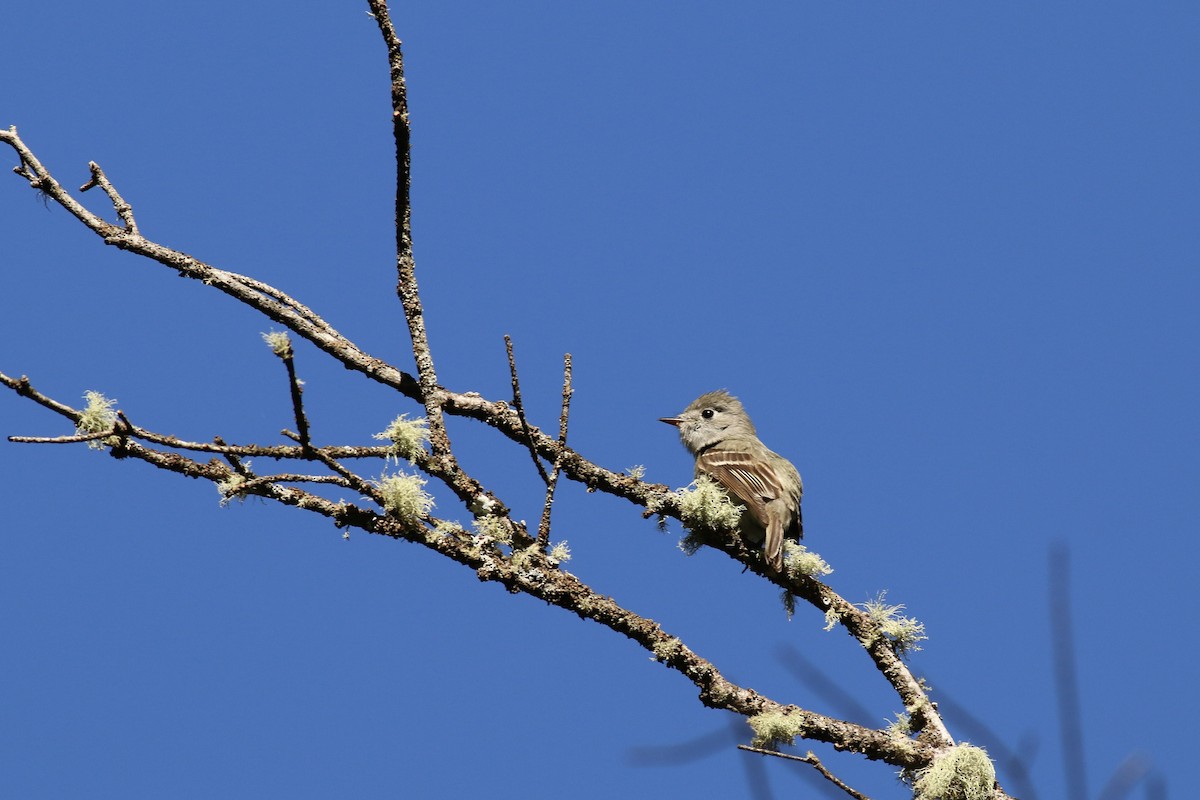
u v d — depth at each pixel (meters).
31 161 11.70
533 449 10.44
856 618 11.48
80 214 11.72
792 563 11.65
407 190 11.41
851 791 8.57
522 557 10.27
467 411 12.02
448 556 10.14
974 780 10.23
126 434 9.77
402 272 11.46
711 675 10.23
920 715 10.93
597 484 12.08
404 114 11.23
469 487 10.60
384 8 11.07
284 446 10.03
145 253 11.70
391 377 11.83
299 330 11.88
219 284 11.73
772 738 10.15
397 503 9.95
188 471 9.85
